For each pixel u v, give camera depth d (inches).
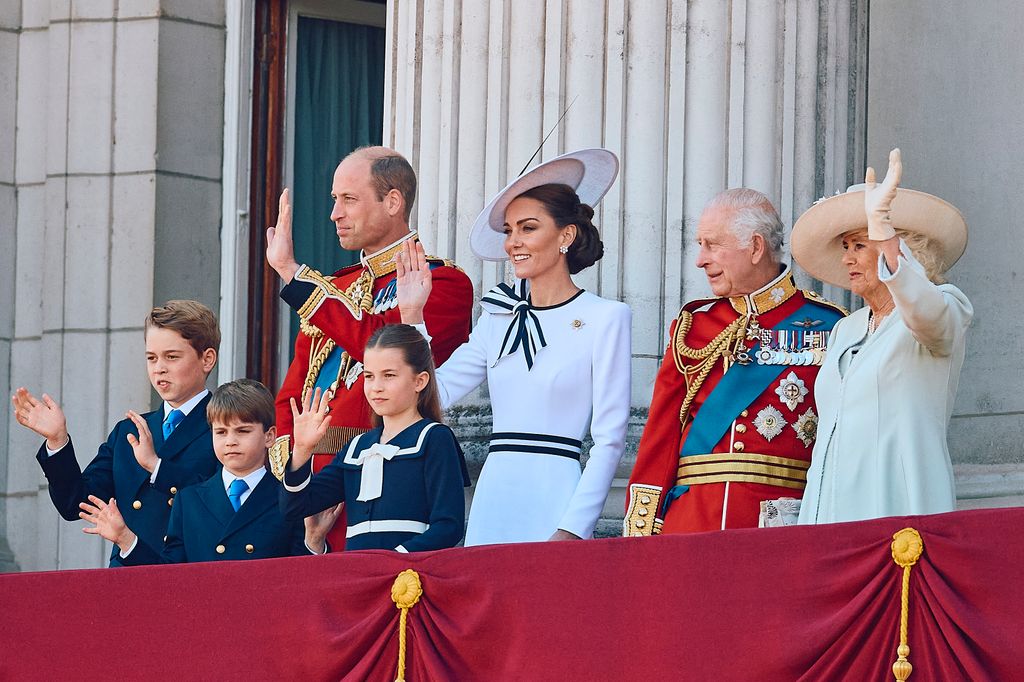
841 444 803.4
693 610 731.4
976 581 696.4
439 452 847.7
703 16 1101.1
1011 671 685.3
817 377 842.8
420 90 1172.5
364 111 1462.8
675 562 738.2
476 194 1132.5
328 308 941.8
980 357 1114.7
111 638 812.6
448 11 1162.0
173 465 971.3
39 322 1424.7
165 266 1386.6
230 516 917.8
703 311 911.0
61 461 957.8
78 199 1406.3
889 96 1171.3
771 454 871.7
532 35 1122.7
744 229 892.0
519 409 911.7
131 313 1382.9
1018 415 1091.3
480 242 988.6
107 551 1371.8
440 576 773.3
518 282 981.2
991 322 1113.4
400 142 1187.3
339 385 959.0
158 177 1389.0
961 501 1088.2
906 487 784.3
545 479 899.4
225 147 1416.1
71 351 1396.4
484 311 949.8
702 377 891.4
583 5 1109.1
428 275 922.7
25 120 1444.4
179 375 990.4
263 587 800.3
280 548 915.4
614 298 1077.1
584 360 908.0
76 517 968.9
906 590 704.4
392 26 1220.5
